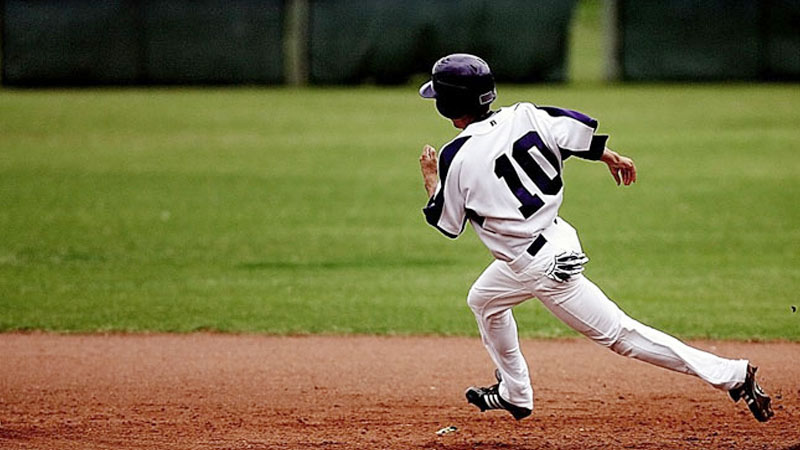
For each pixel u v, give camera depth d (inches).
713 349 1171.3
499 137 738.8
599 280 1494.8
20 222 1902.1
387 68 3956.7
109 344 1206.9
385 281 1504.7
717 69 3919.8
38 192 2176.4
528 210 735.1
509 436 876.6
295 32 3991.1
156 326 1280.8
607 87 3831.2
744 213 1939.0
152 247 1718.8
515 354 811.4
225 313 1338.6
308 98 3634.4
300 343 1211.2
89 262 1619.1
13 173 2381.9
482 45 3914.9
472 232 1831.9
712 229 1819.6
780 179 2246.6
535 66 3917.3
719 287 1448.1
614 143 2694.4
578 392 1016.2
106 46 3922.2
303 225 1883.6
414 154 2596.0
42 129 3004.4
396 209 2016.5
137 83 3959.2
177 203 2074.3
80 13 3895.2
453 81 740.7
